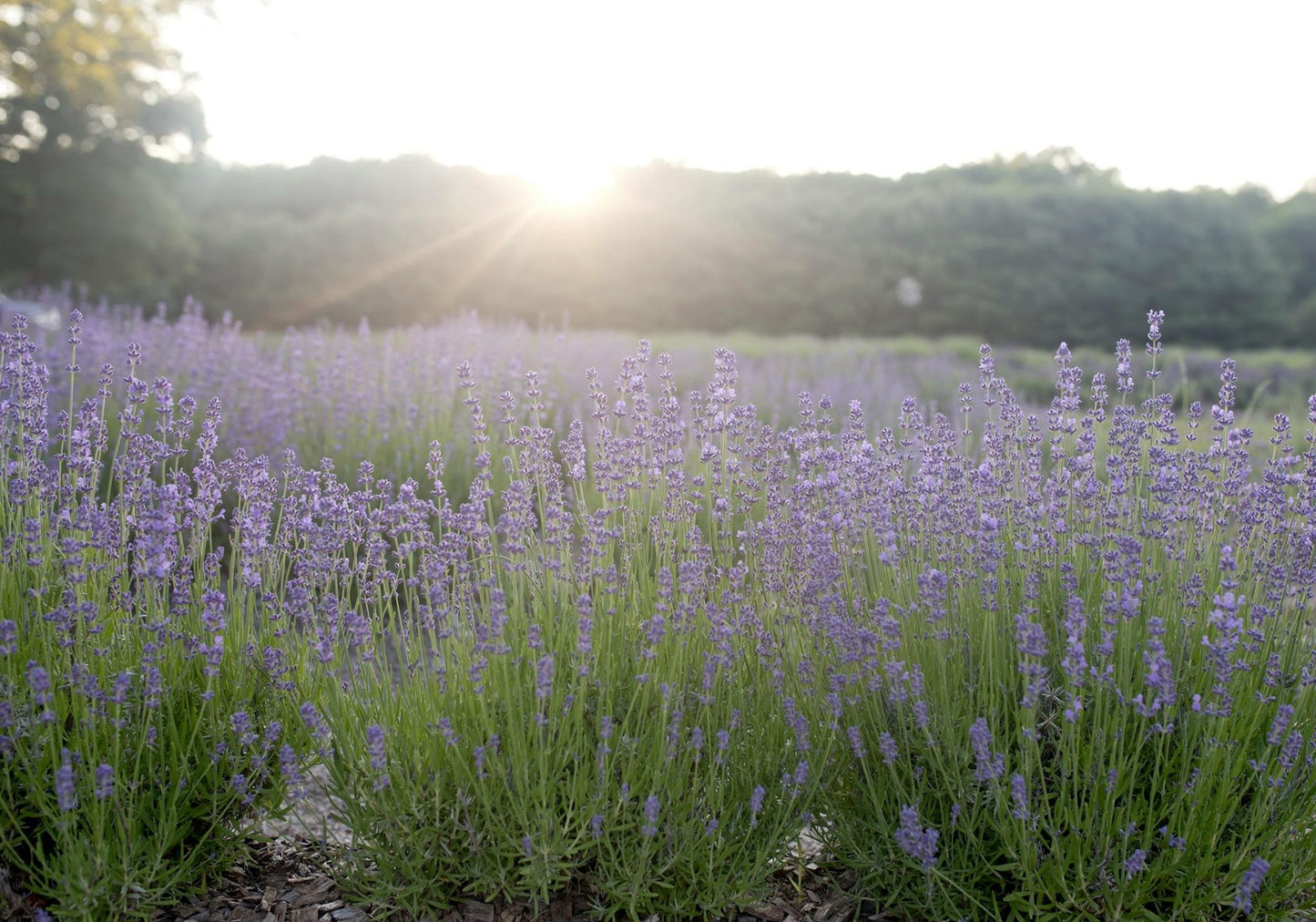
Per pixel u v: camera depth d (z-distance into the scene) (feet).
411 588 10.04
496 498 19.76
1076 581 9.32
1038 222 142.20
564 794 8.34
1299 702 8.80
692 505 10.39
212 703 8.95
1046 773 8.89
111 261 98.58
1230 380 10.46
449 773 8.63
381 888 8.45
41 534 9.59
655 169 163.73
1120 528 9.95
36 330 26.99
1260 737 8.80
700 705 9.12
